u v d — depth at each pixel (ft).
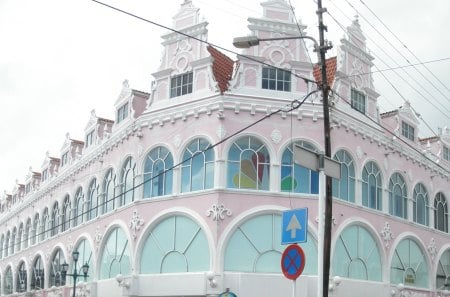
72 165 146.51
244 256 102.78
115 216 120.67
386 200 121.70
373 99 123.65
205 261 103.24
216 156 105.29
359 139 116.98
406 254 126.82
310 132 108.37
